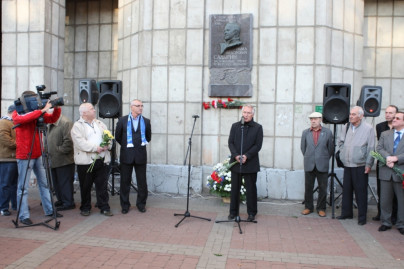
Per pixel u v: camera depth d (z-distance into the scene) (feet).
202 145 24.50
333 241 15.78
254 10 23.84
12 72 26.50
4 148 18.37
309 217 19.53
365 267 13.07
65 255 13.60
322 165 19.54
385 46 27.02
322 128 19.88
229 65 23.90
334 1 23.57
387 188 17.28
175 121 24.47
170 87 24.49
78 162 18.47
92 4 30.63
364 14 27.14
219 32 23.94
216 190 21.66
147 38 24.85
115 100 21.47
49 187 16.75
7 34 26.53
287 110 23.29
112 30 30.35
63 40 27.99
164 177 24.29
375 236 16.55
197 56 24.14
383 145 17.69
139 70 25.54
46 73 26.37
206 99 24.40
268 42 23.41
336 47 23.72
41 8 25.98
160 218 18.67
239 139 18.45
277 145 23.45
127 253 13.93
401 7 26.84
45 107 16.67
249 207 18.54
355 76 24.76
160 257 13.61
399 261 13.62
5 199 18.52
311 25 22.97
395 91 26.94
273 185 23.21
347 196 19.16
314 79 23.02
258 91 23.71
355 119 18.48
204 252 14.20
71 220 18.07
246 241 15.55
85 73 30.91
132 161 19.36
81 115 18.88
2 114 26.81
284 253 14.28
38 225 17.04
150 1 24.76
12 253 13.69
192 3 24.12
